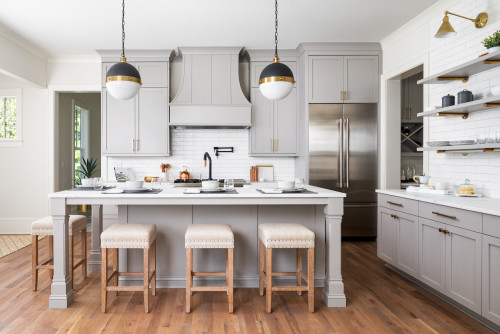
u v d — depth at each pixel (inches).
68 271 111.3
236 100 201.0
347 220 198.2
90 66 215.5
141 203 107.1
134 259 122.7
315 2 144.2
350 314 104.3
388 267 150.9
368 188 197.9
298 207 125.0
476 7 125.6
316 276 126.6
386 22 165.8
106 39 185.3
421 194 129.3
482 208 90.9
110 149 202.5
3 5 144.6
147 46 196.4
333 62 197.2
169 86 205.6
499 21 115.3
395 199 136.4
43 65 211.6
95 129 325.1
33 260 121.4
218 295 117.8
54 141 219.0
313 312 105.3
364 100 197.2
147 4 144.3
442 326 96.7
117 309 106.3
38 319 99.6
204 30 173.8
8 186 220.2
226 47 198.2
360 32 178.9
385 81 192.4
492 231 88.4
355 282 132.9
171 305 109.2
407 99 220.4
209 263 123.0
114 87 116.2
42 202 220.8
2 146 219.6
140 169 215.2
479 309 93.4
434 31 150.3
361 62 197.3
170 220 122.7
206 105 197.3
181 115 197.0
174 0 140.9
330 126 197.6
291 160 220.8
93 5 144.9
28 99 218.4
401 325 97.2
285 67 117.9
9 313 103.4
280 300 114.3
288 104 207.9
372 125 197.9
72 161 281.9
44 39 184.5
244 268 124.4
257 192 112.9
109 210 189.2
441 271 109.2
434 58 150.0
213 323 97.5
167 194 106.4
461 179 132.6
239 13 154.0
